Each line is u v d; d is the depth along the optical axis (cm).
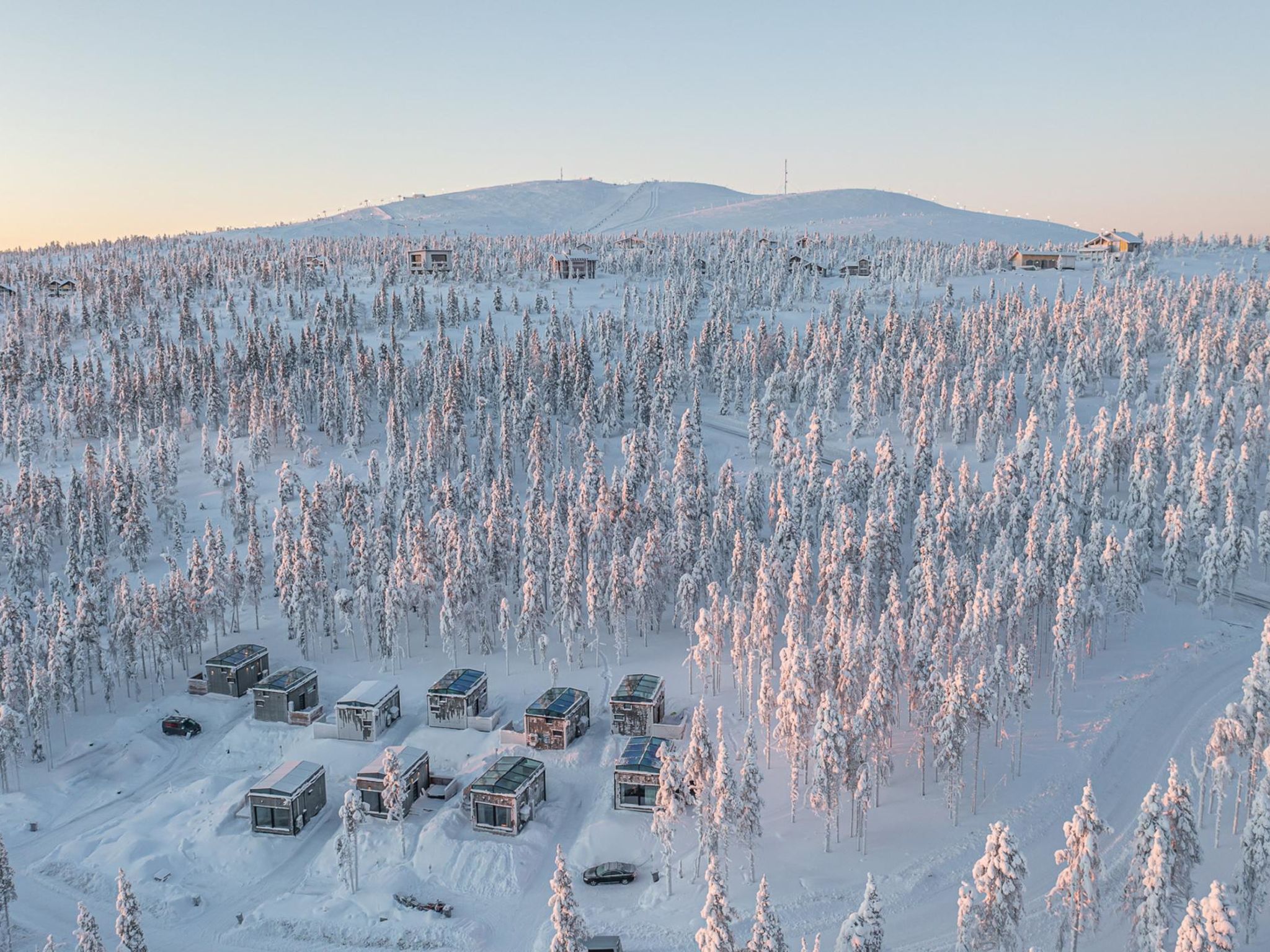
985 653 7138
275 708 7594
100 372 16388
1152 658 8138
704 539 9425
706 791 5338
